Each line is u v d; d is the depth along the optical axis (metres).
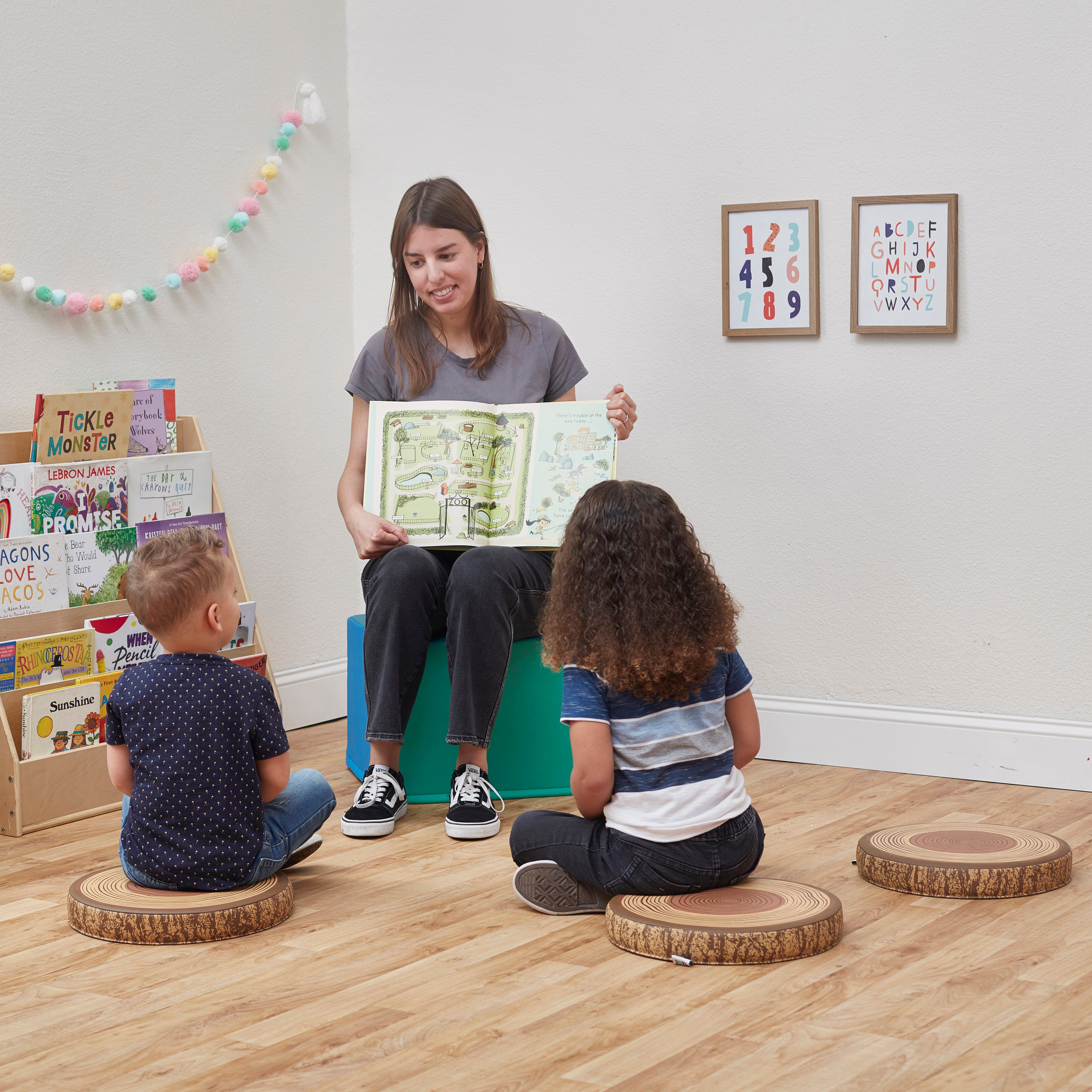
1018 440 2.62
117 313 2.80
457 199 2.53
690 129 2.90
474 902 1.93
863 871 2.01
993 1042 1.41
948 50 2.62
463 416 2.50
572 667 1.78
